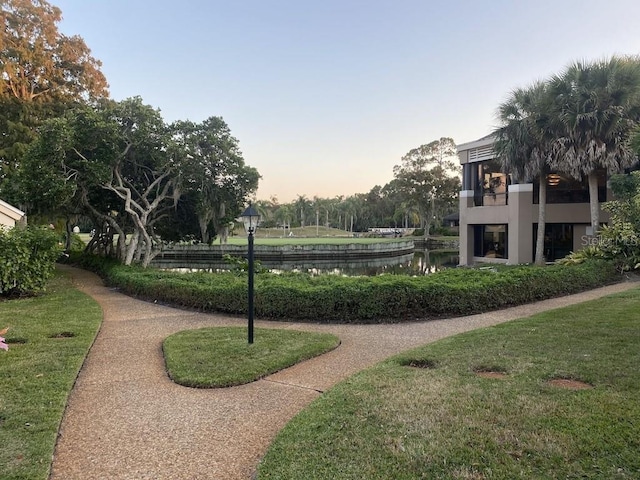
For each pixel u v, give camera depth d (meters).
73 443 3.31
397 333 6.93
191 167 15.82
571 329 6.25
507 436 3.07
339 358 5.58
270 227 93.50
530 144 16.28
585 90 14.43
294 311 8.05
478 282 8.80
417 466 2.75
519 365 4.69
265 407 4.00
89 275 16.84
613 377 4.20
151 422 3.69
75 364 5.12
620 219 13.38
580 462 2.71
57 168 13.54
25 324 7.30
